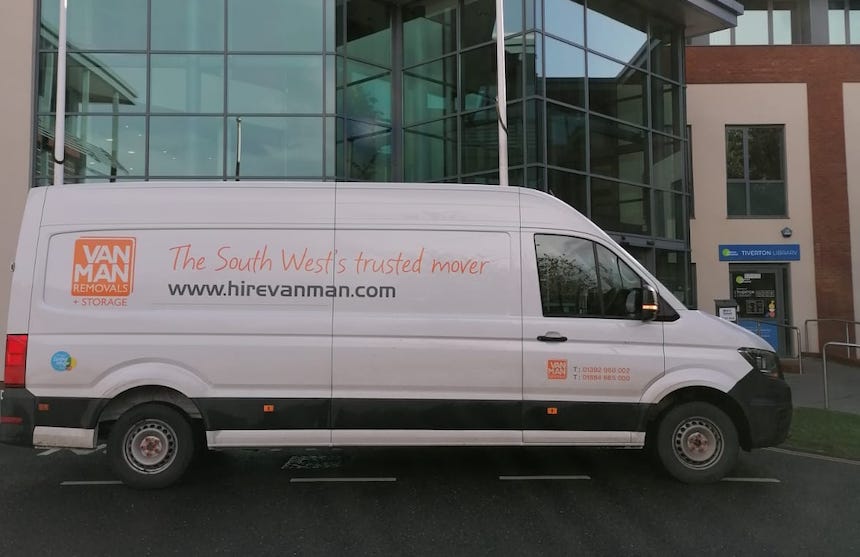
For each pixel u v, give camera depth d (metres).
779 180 17.53
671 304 5.72
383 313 5.56
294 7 13.47
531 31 12.62
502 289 5.61
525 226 5.72
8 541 4.45
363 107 14.12
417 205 5.70
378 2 14.55
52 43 13.29
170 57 13.22
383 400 5.50
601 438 5.56
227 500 5.35
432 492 5.57
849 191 17.31
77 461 6.77
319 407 5.49
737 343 5.68
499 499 5.38
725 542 4.45
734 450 5.64
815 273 17.19
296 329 5.50
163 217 5.60
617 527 4.73
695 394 5.77
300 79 13.41
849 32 17.83
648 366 5.57
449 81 14.07
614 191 13.86
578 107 13.22
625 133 14.20
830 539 4.50
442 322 5.53
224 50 13.28
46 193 5.64
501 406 5.52
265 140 13.32
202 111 13.23
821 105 17.44
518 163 12.73
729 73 17.50
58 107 10.14
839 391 11.22
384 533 4.61
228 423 5.47
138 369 5.44
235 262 5.56
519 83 12.76
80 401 5.42
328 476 6.08
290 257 5.58
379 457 6.82
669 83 15.47
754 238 17.28
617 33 14.19
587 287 5.70
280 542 4.44
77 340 5.44
